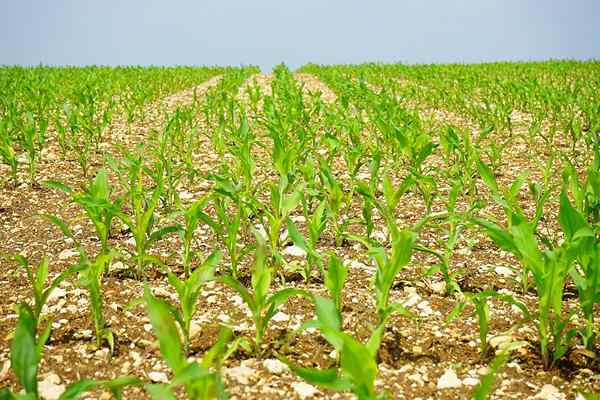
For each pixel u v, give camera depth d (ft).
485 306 8.38
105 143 26.22
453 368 8.06
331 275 8.13
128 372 7.96
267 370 7.92
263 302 8.02
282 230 14.21
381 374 7.91
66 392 5.43
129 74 67.41
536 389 7.48
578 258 7.97
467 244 13.34
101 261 8.55
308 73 97.50
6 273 11.59
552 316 9.59
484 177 10.95
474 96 45.47
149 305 5.45
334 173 20.33
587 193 10.76
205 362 5.34
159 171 13.84
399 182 19.02
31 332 5.57
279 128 21.59
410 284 11.04
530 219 14.87
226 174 16.19
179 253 12.75
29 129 18.69
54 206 16.53
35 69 71.72
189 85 64.13
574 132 21.90
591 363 8.07
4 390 5.18
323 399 7.33
